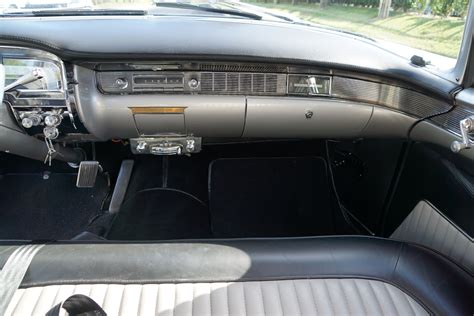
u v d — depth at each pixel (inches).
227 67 67.3
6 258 51.3
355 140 86.6
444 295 47.6
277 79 68.7
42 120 69.3
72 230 90.1
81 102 67.7
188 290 48.4
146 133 73.6
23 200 97.3
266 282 49.7
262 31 72.9
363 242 54.8
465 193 57.1
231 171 100.7
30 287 48.3
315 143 102.2
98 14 76.9
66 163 104.7
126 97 67.9
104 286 48.8
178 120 71.4
